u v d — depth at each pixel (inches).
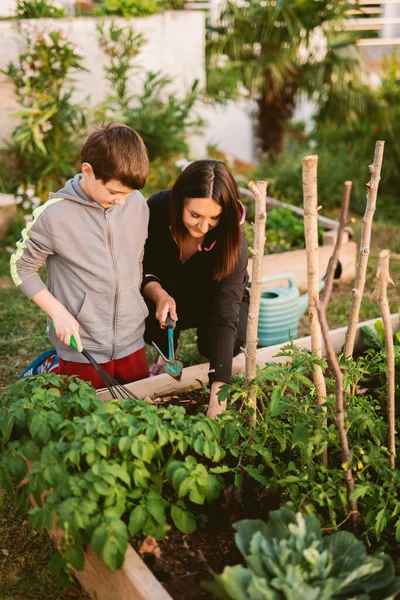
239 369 115.3
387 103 297.9
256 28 284.2
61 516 67.9
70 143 238.5
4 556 87.8
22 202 236.7
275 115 307.4
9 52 235.5
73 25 243.8
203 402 107.4
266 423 84.3
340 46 289.3
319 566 64.4
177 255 107.3
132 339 104.0
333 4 282.5
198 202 85.6
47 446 73.5
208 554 76.1
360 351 124.8
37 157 237.9
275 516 71.1
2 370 135.4
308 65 289.4
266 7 282.0
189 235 103.0
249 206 231.5
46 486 72.4
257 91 299.4
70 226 91.4
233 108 351.3
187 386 111.0
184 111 249.3
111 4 254.1
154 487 77.9
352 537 69.9
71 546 70.9
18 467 75.2
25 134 223.8
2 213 216.8
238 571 62.5
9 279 185.9
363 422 82.8
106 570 74.0
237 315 98.7
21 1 242.4
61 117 230.4
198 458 88.1
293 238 205.0
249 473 80.0
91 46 247.4
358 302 87.4
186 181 86.8
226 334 96.3
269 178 264.2
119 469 71.4
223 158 287.6
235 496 78.4
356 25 335.3
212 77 280.8
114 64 249.3
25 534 91.1
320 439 77.4
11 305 167.0
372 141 290.5
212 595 70.2
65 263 95.4
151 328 119.7
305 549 65.4
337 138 298.8
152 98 255.0
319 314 67.2
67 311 91.7
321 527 78.7
